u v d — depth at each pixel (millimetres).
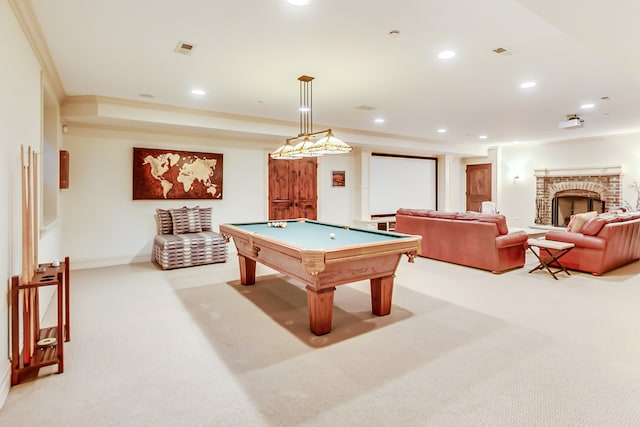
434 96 4609
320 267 2684
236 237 4227
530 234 7508
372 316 3412
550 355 2596
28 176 2449
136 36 2838
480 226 5109
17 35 2449
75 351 2680
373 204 8773
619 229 4969
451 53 3188
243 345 2801
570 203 8484
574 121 5766
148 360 2555
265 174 7027
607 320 3268
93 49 3094
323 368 2443
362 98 4711
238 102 4934
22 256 2414
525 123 6430
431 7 2387
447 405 2012
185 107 5242
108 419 1905
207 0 2301
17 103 2467
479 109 5336
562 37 2848
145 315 3434
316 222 5012
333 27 2691
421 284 4484
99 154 5453
